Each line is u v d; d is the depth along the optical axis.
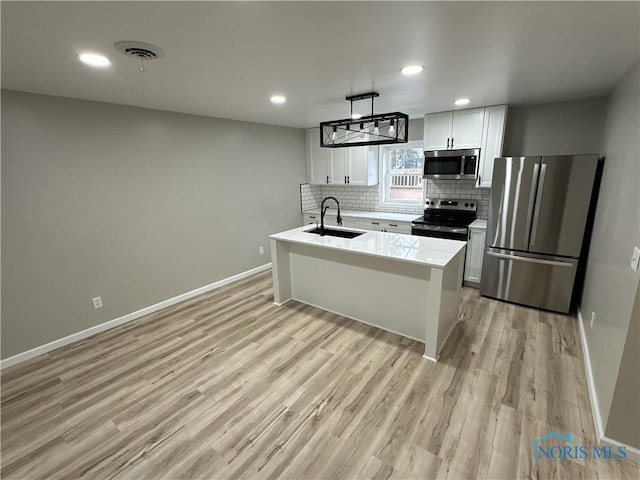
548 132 3.76
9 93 2.51
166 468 1.76
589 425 1.96
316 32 1.62
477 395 2.23
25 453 1.88
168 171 3.67
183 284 3.99
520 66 2.24
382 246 3.01
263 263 5.12
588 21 1.54
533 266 3.48
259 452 1.84
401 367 2.56
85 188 3.01
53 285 2.89
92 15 1.37
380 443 1.87
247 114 3.94
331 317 3.44
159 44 1.71
